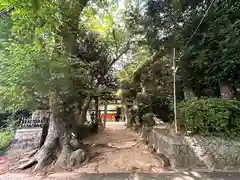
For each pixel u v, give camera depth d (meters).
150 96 7.14
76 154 3.84
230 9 4.50
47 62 3.68
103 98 9.26
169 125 5.02
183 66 5.29
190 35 5.12
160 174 3.13
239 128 3.56
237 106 3.67
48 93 3.92
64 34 4.05
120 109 13.98
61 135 4.19
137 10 6.23
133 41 7.14
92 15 5.72
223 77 4.62
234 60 4.23
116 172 3.31
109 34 6.75
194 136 3.63
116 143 5.79
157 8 5.54
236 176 2.93
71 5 4.16
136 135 7.21
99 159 4.06
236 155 3.29
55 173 3.30
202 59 4.70
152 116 6.14
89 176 3.13
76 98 4.64
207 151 3.39
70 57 4.33
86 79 4.64
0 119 5.75
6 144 4.81
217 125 3.58
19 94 3.92
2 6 1.78
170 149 3.56
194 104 3.91
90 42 6.07
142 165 3.65
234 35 4.22
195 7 5.19
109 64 7.26
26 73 3.63
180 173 3.14
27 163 3.68
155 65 6.53
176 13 5.37
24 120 5.82
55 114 4.21
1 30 4.16
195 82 5.43
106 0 5.80
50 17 2.05
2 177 3.14
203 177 2.92
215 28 4.61
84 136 6.82
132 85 8.98
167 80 6.12
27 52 3.63
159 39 5.75
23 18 1.92
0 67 3.88
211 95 5.14
